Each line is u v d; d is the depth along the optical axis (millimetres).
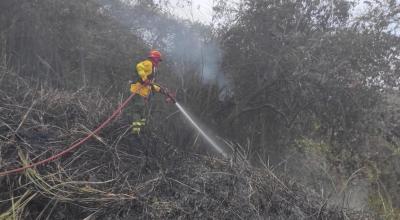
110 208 5848
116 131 7211
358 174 10102
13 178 5875
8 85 7875
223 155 8625
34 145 6422
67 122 7160
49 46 10930
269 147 11125
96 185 6086
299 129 11094
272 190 6871
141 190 6215
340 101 10055
